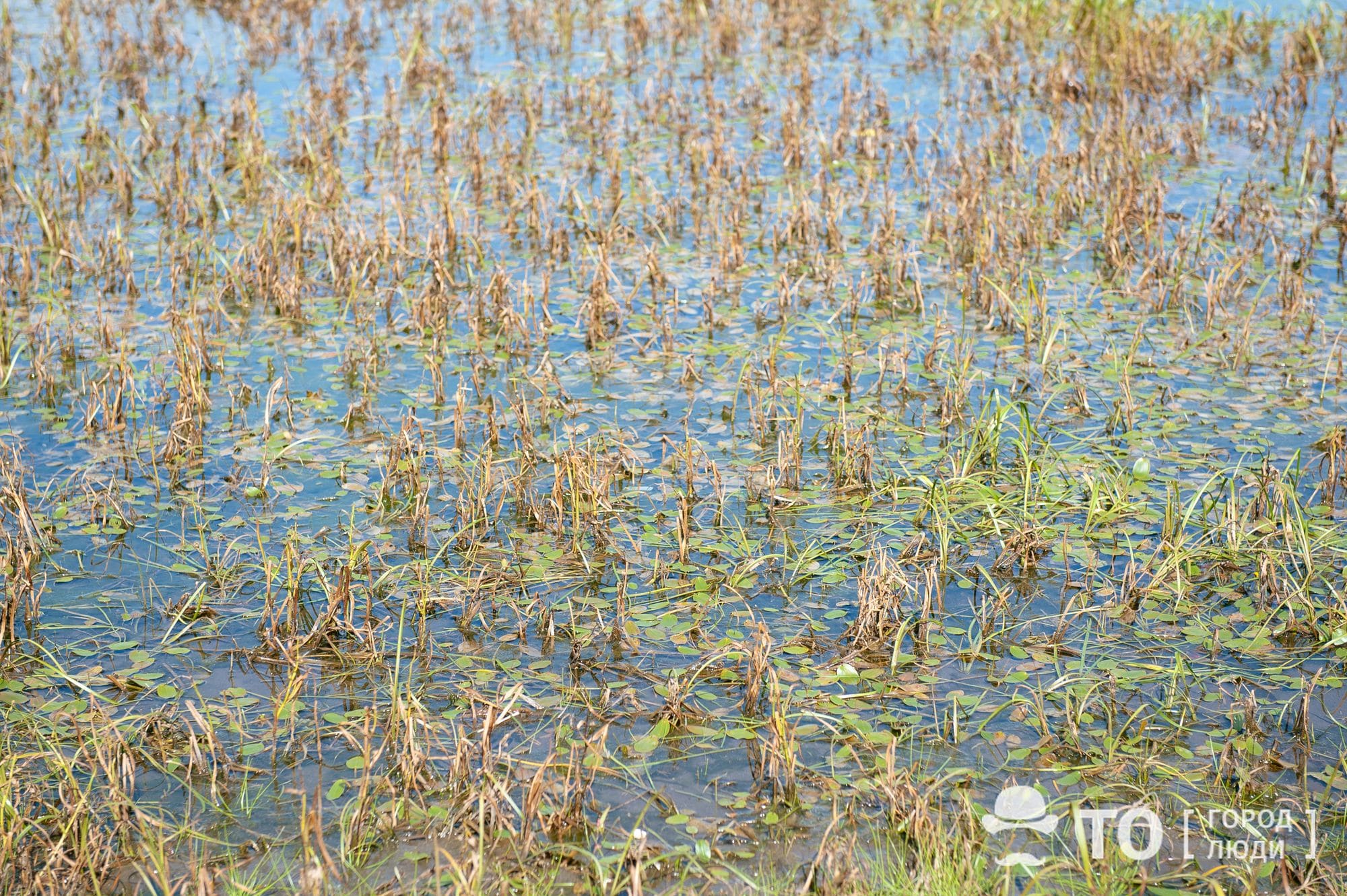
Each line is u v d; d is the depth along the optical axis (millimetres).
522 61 16969
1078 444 8016
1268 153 13594
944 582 6605
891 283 10352
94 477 7684
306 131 13992
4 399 8727
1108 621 6297
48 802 5074
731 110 15055
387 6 19250
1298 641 6129
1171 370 9055
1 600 6422
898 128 14492
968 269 10883
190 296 10406
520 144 13945
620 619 6184
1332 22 17219
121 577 6707
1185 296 10086
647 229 11828
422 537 7066
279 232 10852
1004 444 8094
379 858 4836
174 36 16562
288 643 6086
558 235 11117
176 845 4922
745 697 5719
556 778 5230
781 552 6922
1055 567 6777
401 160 13281
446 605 6469
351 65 15750
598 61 17062
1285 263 10188
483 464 7641
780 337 8891
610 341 9617
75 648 6082
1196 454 7859
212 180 12242
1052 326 9664
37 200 11227
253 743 5469
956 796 5129
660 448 8055
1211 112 14906
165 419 8469
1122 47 15906
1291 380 8859
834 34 17781
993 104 15102
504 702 5660
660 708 5691
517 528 7195
